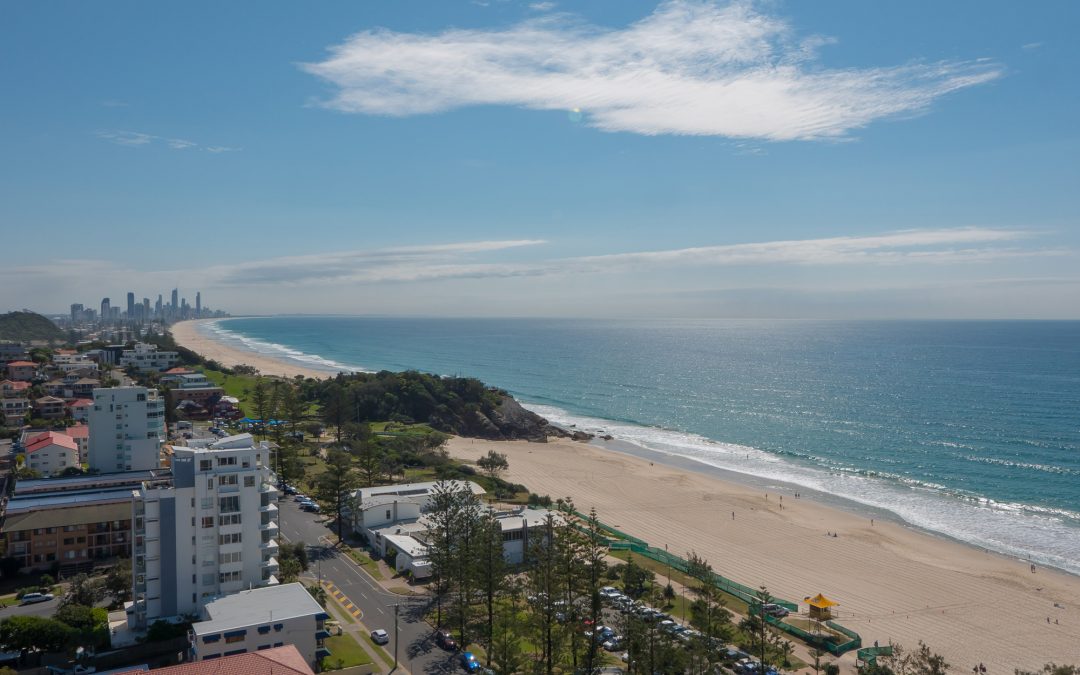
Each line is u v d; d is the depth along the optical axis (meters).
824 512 134.12
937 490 146.75
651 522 125.62
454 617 73.31
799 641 79.06
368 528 103.56
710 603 81.94
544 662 68.38
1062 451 174.00
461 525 87.38
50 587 82.00
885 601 92.06
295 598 69.62
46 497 99.75
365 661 66.38
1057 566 105.94
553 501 132.38
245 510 74.62
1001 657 76.75
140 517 73.12
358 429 175.12
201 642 60.41
